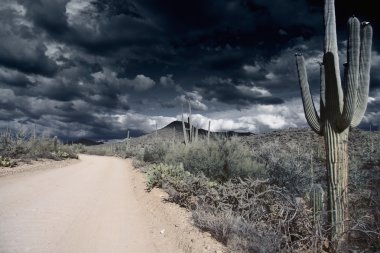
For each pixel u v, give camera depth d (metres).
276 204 7.33
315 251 6.19
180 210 10.41
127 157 63.03
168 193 12.86
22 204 10.25
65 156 36.88
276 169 13.52
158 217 9.82
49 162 29.38
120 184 18.28
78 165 32.09
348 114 6.54
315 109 7.52
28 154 28.52
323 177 14.34
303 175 12.95
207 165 14.63
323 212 6.61
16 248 6.20
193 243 7.00
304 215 6.67
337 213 6.71
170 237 7.75
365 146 22.28
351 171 13.30
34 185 14.69
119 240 7.32
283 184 12.84
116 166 34.84
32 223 8.10
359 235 7.27
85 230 7.92
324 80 7.45
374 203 7.75
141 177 21.83
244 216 7.98
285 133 40.72
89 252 6.39
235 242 6.73
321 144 19.67
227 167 14.19
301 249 6.38
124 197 13.59
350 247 6.75
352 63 6.53
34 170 21.59
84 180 18.83
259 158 15.75
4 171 18.66
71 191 14.01
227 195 8.86
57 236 7.20
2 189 12.82
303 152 17.39
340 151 6.86
